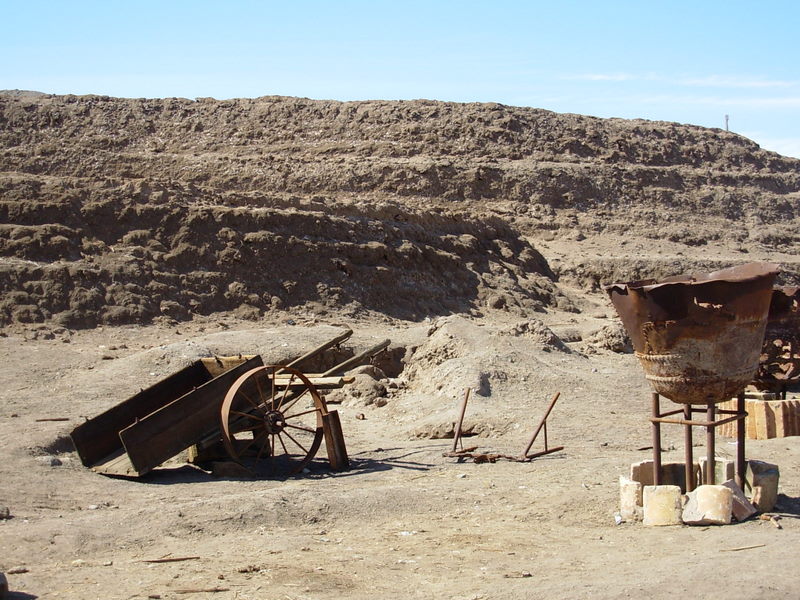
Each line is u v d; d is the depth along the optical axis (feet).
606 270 174.29
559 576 27.81
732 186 254.88
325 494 38.50
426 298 125.08
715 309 32.81
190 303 103.45
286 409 48.91
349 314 112.27
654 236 211.61
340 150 233.96
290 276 113.70
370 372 77.77
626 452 50.16
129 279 101.35
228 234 112.57
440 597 25.93
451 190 216.54
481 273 142.92
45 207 104.58
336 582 27.61
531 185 221.25
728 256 204.74
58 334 89.86
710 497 33.42
